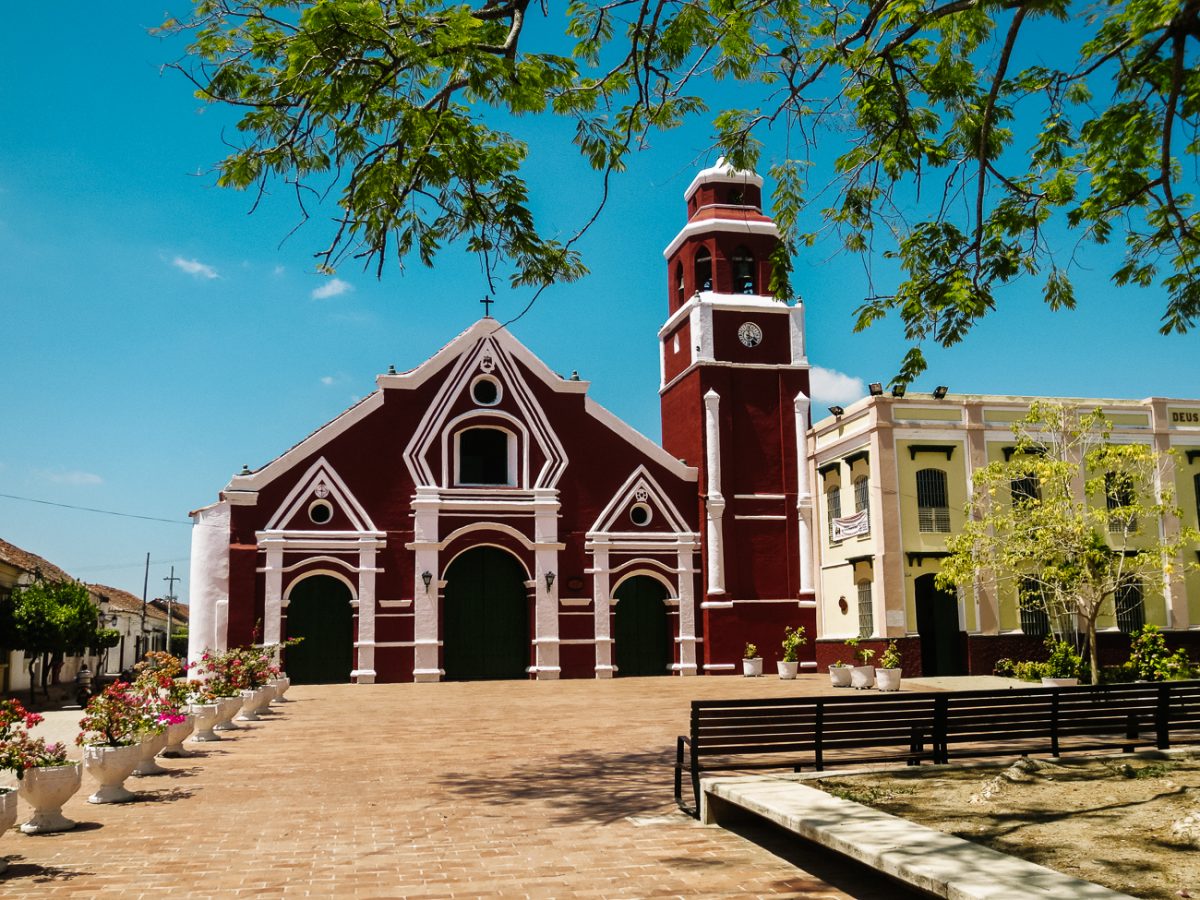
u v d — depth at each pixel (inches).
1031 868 213.5
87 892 265.3
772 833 325.1
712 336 1333.7
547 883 269.4
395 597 1199.6
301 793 417.7
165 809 384.5
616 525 1285.7
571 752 534.0
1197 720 427.2
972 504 1035.9
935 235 454.0
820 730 359.6
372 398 1235.2
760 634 1279.5
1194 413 1181.7
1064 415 1021.2
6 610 1325.0
